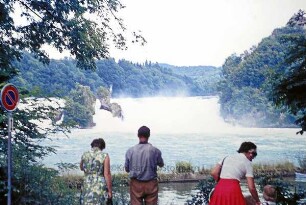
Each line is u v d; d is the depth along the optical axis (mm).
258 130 127062
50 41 14727
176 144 85188
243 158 5891
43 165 8953
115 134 113875
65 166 9398
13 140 8352
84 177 6598
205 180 10273
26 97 8570
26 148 8445
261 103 145625
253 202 6379
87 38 15117
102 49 15664
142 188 6949
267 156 57781
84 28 14922
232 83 168625
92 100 134375
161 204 20625
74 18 14906
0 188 7797
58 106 9109
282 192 9531
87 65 15625
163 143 87625
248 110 149250
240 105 152500
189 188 27703
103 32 15789
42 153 8734
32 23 14367
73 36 14836
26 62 174500
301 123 9320
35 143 8867
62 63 197000
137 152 6949
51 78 185625
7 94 6922
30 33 14367
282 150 67750
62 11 14578
